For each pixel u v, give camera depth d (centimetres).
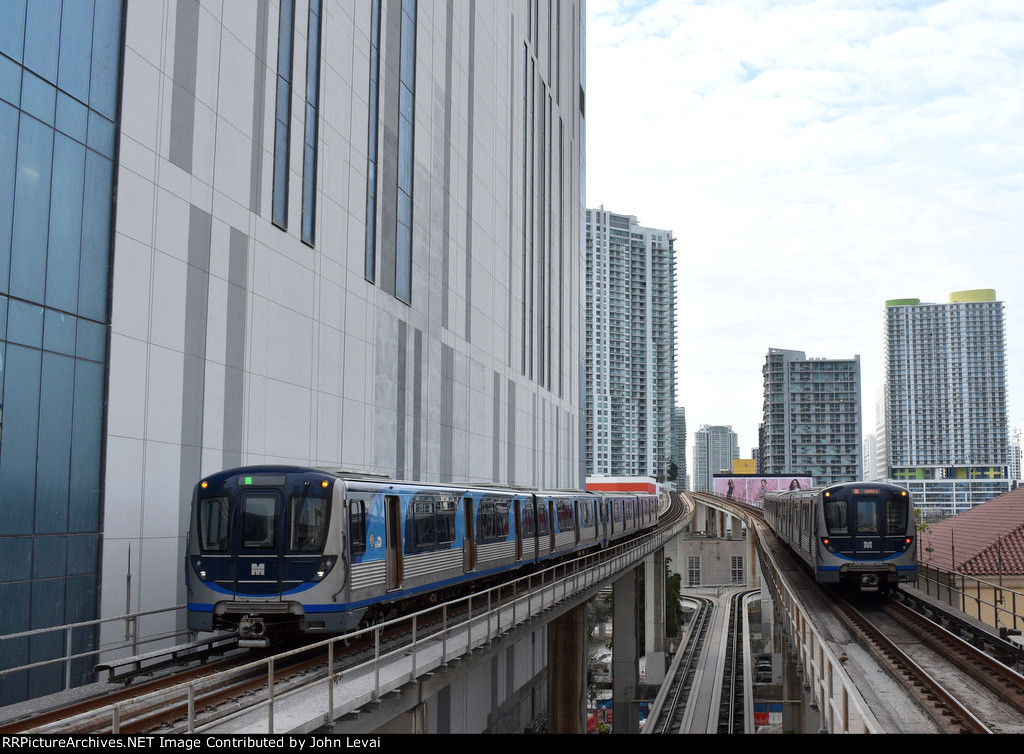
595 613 7956
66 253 1554
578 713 4078
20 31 1477
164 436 1767
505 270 4334
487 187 4047
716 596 10412
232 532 1516
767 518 5516
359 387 2645
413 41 3178
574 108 6194
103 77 1653
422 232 3216
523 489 2861
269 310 2152
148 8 1761
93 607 1577
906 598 2667
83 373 1582
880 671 1597
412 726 1508
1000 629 1952
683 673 5509
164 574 1753
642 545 4519
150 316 1741
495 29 4234
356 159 2664
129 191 1697
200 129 1906
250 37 2102
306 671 1410
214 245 1942
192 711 936
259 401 2095
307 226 2355
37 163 1501
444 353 3425
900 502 2473
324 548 1503
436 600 2214
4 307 1425
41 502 1477
